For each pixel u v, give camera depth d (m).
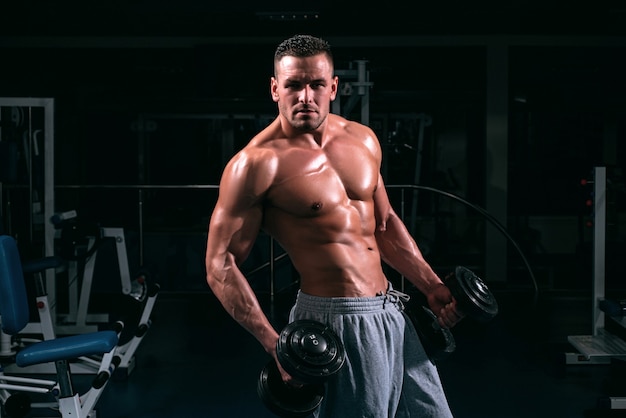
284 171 2.10
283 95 2.05
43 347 3.14
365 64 5.94
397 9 6.96
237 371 4.84
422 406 2.22
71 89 8.34
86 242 5.67
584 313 6.58
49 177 5.36
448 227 9.26
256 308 2.08
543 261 9.50
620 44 8.11
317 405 2.03
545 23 7.54
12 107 6.02
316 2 6.88
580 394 4.33
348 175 2.17
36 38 8.24
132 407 4.14
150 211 8.80
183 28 7.86
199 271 7.87
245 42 8.23
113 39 8.28
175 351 5.36
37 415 3.93
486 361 5.06
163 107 8.37
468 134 9.16
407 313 2.29
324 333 2.00
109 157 9.19
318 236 2.12
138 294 4.93
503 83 8.10
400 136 8.55
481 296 2.19
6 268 3.26
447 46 8.16
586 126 9.51
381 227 2.39
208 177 8.88
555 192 9.54
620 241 8.33
